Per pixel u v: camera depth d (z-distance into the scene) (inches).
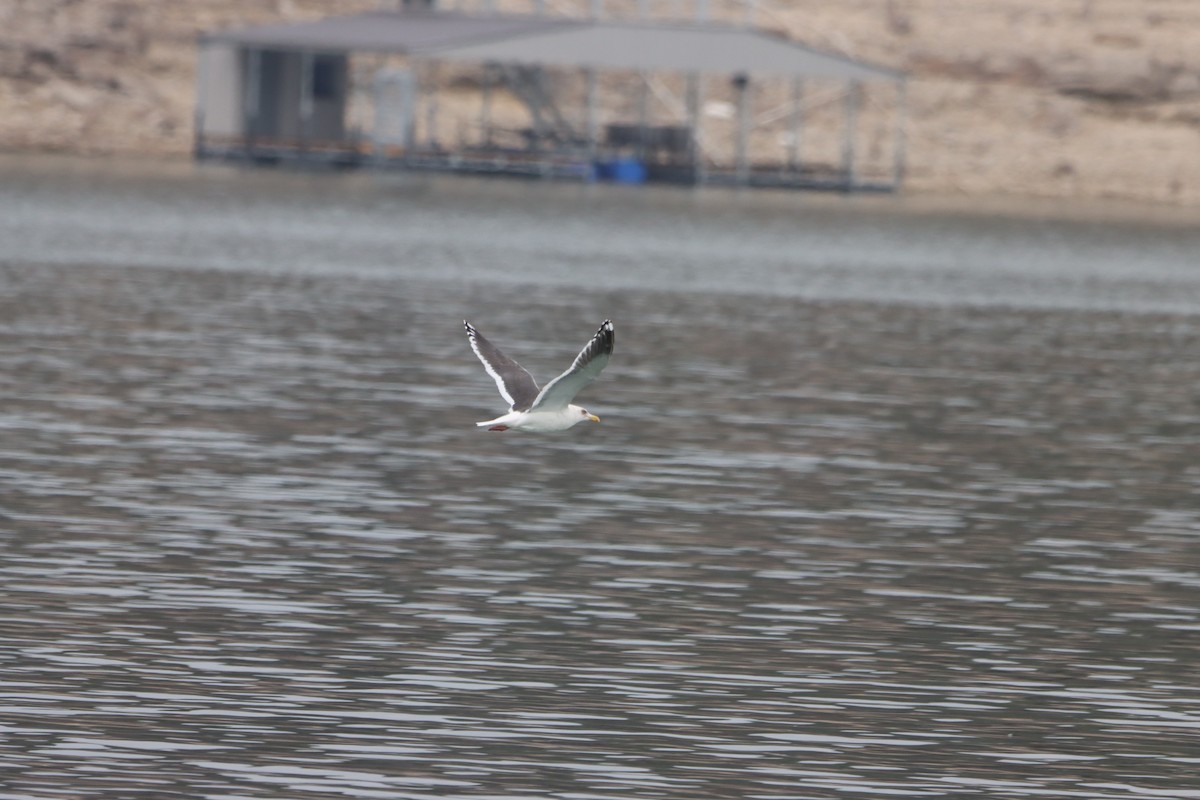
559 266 3486.7
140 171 5300.2
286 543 1314.0
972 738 987.3
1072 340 2699.3
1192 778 943.0
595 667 1075.3
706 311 2847.0
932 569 1320.1
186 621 1123.3
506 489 1519.4
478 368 2145.7
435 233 4050.2
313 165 5792.3
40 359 2022.6
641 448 1712.6
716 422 1863.9
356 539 1334.9
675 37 5580.7
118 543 1288.1
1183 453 1795.0
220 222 4001.0
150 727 949.2
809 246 4227.4
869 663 1104.8
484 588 1226.0
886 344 2546.8
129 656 1053.8
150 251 3309.5
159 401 1817.2
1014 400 2086.6
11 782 872.9
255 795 872.9
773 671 1082.7
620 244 4020.7
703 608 1202.6
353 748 935.7
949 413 1978.3
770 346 2466.8
